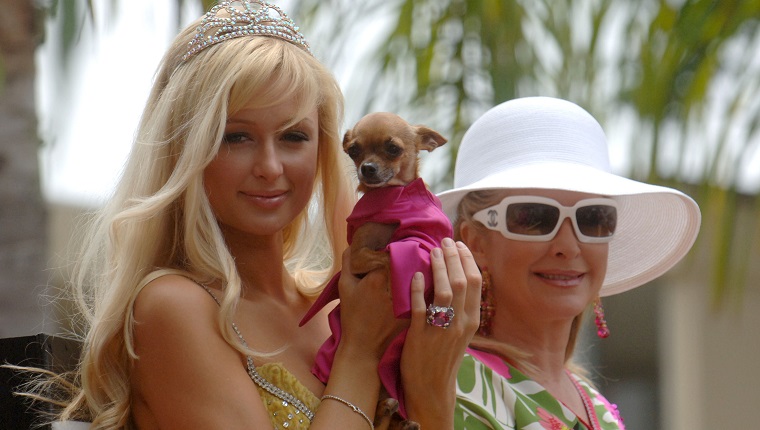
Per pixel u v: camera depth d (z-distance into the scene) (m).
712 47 7.74
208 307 3.60
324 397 3.63
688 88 7.80
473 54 7.82
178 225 3.79
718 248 7.98
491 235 4.75
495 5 7.77
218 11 3.88
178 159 3.75
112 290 3.69
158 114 3.78
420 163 4.02
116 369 3.74
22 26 6.36
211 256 3.67
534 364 4.72
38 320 6.23
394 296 3.62
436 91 7.79
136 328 3.62
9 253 6.23
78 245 4.44
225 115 3.62
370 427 3.63
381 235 3.80
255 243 3.94
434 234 3.81
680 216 5.22
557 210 4.60
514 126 4.84
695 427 11.66
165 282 3.62
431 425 3.77
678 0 7.89
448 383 3.77
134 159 3.85
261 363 3.66
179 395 3.51
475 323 3.78
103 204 4.14
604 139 5.02
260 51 3.71
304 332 3.96
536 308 4.65
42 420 3.80
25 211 6.29
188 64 3.78
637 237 5.40
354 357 3.71
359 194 4.54
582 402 4.86
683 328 11.82
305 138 3.84
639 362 12.12
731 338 11.78
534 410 4.43
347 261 3.84
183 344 3.52
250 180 3.72
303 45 3.96
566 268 4.61
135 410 3.74
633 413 12.07
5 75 6.27
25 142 6.34
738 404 11.80
